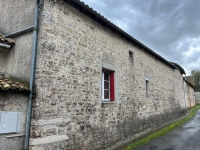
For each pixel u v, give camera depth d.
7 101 3.69
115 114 6.52
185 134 7.93
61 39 4.62
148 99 9.39
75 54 5.00
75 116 4.79
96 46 5.90
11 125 3.71
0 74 4.39
